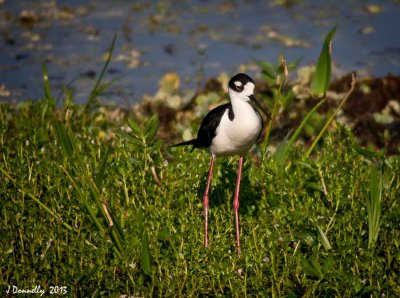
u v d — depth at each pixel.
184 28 20.31
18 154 10.23
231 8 22.08
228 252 8.64
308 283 8.06
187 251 8.46
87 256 8.58
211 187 10.29
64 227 9.15
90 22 20.86
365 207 9.27
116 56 18.42
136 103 15.46
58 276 8.47
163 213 9.12
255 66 17.38
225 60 17.94
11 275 8.57
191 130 12.39
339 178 9.62
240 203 9.93
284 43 18.80
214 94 14.93
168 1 22.89
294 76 16.69
